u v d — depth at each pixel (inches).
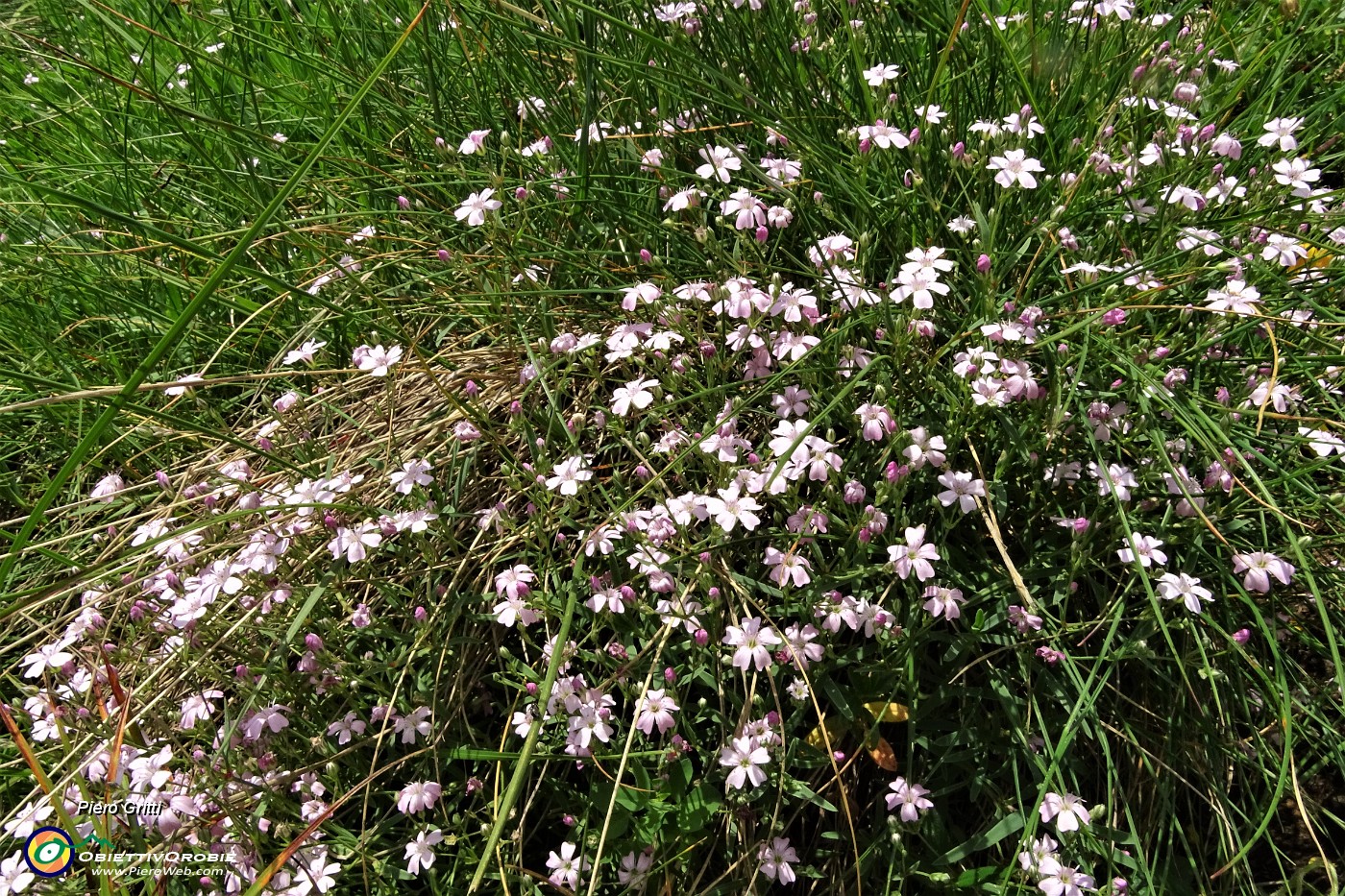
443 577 9.7
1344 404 9.6
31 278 13.0
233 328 12.3
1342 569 9.0
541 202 11.5
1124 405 8.9
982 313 9.3
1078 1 12.5
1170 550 9.0
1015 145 10.1
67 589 9.0
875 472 9.0
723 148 10.3
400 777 8.9
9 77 17.3
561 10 12.1
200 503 10.6
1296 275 9.7
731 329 10.1
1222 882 8.4
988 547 9.3
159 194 13.4
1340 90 11.7
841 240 9.5
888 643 8.4
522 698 9.1
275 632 9.2
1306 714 8.8
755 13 11.8
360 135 12.8
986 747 8.5
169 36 14.7
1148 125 11.3
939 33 11.6
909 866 8.3
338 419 11.5
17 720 9.4
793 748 8.2
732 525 8.1
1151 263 9.0
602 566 9.3
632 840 8.3
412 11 14.4
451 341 11.8
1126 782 8.9
